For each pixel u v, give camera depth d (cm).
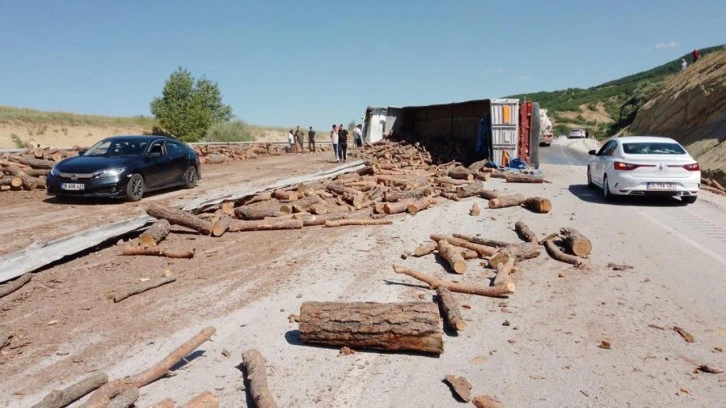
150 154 1431
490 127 2036
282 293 694
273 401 419
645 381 468
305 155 3462
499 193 1455
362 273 777
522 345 543
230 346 541
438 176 1825
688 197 1319
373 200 1342
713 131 2722
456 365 500
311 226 1103
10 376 483
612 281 740
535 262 837
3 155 1641
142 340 555
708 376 477
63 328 586
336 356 518
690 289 700
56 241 829
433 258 855
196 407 394
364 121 3225
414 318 511
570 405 430
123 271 786
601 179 1438
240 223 1058
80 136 4694
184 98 5225
